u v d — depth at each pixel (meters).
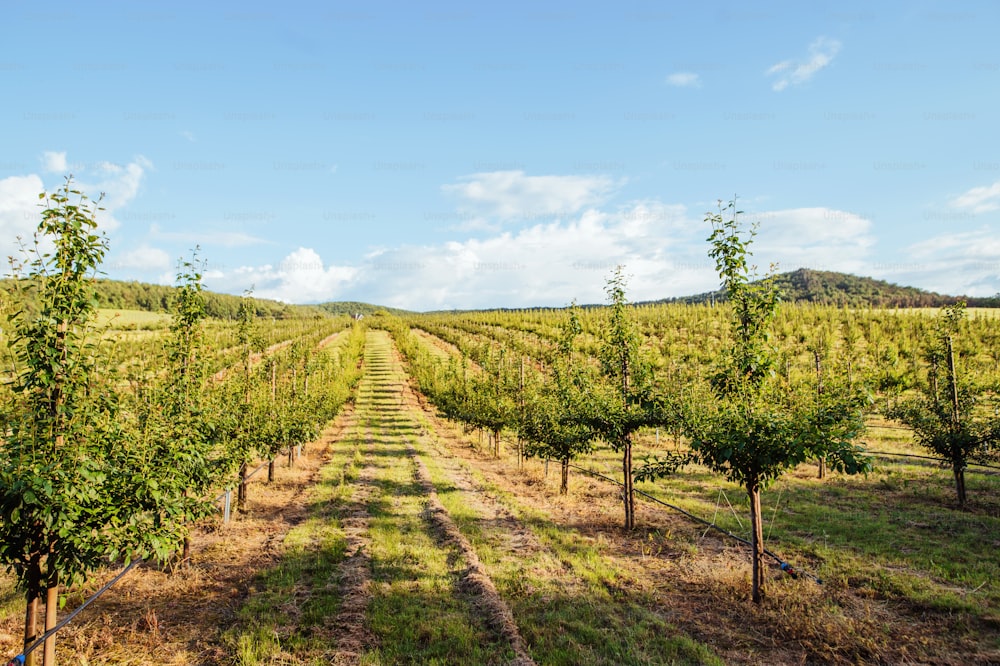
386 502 13.36
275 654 6.04
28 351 4.84
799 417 7.03
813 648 6.14
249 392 13.58
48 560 5.06
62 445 4.96
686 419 8.16
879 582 7.89
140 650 6.23
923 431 13.26
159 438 6.54
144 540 5.51
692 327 45.28
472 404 24.25
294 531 10.67
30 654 5.01
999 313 41.75
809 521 11.20
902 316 42.19
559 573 8.57
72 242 5.05
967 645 6.15
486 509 12.69
